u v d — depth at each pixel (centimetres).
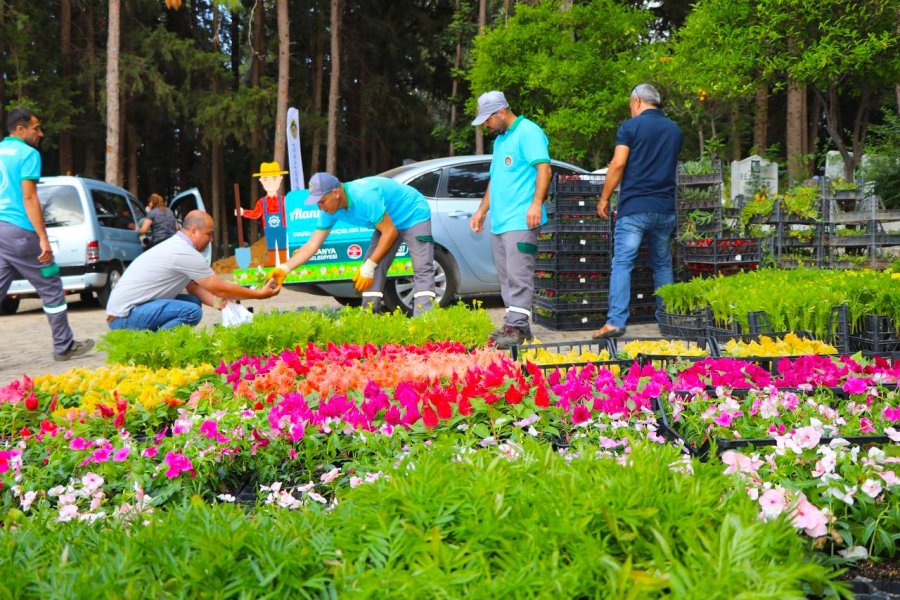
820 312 587
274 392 403
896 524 224
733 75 1336
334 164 2739
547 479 183
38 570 165
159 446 313
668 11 3031
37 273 725
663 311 730
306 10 3128
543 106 2197
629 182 718
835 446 246
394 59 3316
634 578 142
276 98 2780
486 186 1068
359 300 1170
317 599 162
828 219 1167
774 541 159
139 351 527
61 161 2720
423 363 464
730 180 1446
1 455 293
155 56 2714
